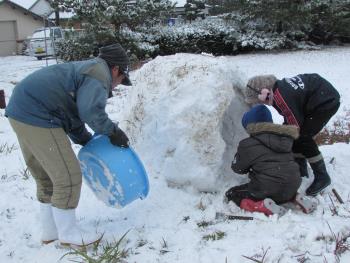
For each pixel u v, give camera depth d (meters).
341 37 22.89
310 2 20.73
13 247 3.49
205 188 4.09
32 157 3.34
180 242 3.39
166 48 21.28
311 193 3.99
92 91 3.06
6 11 35.19
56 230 3.49
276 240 3.26
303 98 3.82
